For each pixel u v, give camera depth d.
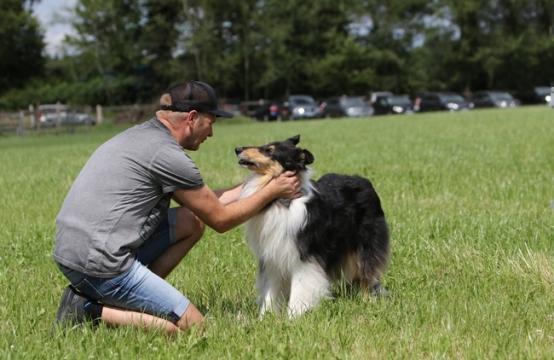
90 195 4.00
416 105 46.00
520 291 4.83
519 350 3.66
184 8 53.81
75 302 4.18
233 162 14.23
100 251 3.95
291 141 4.66
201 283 5.41
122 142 4.12
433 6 61.84
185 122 4.20
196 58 54.81
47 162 16.31
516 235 6.45
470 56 60.72
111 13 54.34
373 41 62.28
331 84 59.81
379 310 4.44
